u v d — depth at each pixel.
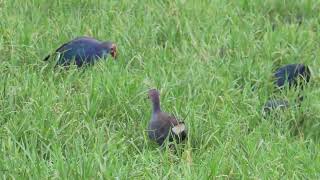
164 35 16.11
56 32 15.62
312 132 12.91
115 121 12.77
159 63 14.48
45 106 12.33
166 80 13.62
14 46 14.59
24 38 15.03
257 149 11.77
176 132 11.92
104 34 15.65
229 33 16.14
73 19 16.33
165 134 11.97
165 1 17.80
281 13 17.98
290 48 15.72
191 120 12.48
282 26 16.78
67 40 15.45
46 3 17.12
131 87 13.30
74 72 13.99
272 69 15.05
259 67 14.60
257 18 17.16
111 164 10.87
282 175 11.21
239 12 17.53
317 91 13.75
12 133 11.73
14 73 13.69
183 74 14.18
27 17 16.31
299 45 16.02
